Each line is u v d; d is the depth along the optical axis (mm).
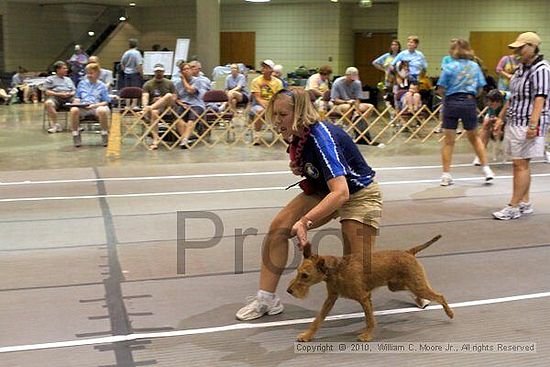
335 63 22312
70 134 12859
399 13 20828
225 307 4129
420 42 20594
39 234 5805
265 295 3953
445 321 3924
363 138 12148
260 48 23500
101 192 7574
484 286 4539
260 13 23250
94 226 6074
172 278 4652
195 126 11688
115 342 3598
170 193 7555
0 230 5930
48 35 25578
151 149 10977
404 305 4191
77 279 4617
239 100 12445
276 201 7148
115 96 13547
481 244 5570
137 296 4297
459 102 7895
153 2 24312
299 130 3559
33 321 3869
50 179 8320
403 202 7191
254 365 3344
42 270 4816
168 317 3955
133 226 6078
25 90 20531
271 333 3740
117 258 5113
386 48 22297
